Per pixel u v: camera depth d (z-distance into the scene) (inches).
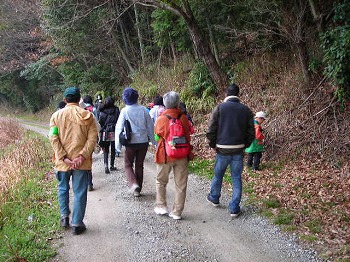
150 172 290.7
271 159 288.5
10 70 1003.9
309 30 340.8
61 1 596.1
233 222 184.9
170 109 183.3
